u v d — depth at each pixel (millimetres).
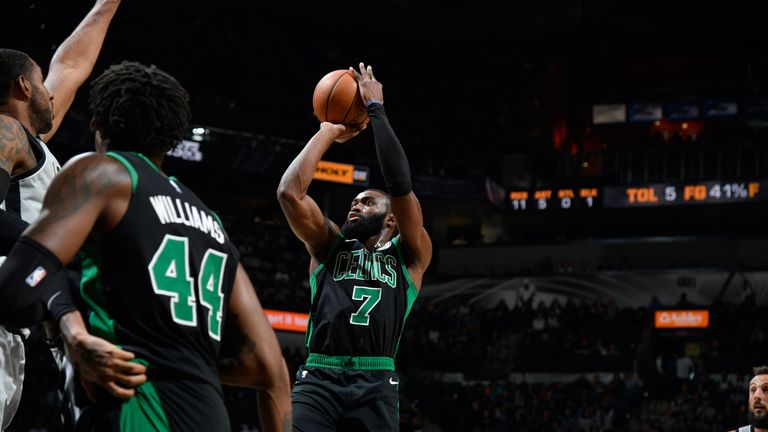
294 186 4266
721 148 30000
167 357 2295
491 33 37531
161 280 2301
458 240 33406
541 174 32500
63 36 28141
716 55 32688
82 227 2211
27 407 19141
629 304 28250
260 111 31922
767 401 6094
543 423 23156
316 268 4539
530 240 33438
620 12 33438
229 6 34094
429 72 36656
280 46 34781
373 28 37094
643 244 30328
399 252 4629
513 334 27516
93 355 2172
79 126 25469
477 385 25250
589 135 33188
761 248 29219
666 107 32031
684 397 23703
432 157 33812
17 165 3260
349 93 4438
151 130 2459
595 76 33531
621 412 23562
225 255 2512
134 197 2301
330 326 4348
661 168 30750
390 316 4426
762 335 25312
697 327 26484
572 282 28781
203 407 2316
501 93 36375
